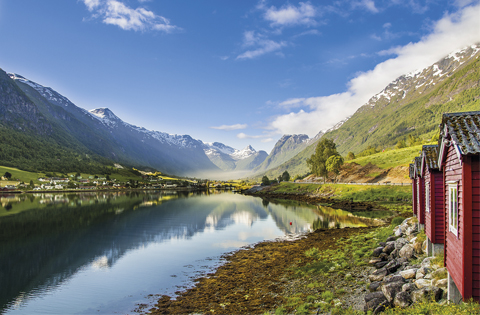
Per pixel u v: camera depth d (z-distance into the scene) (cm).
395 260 2331
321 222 6159
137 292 2697
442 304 1345
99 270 3422
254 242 4509
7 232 5962
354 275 2367
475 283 1163
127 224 6712
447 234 1510
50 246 4738
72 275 3294
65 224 6869
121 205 11669
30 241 5122
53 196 18275
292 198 13462
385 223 5531
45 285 3014
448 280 1431
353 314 1570
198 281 2845
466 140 1151
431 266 1812
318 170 14450
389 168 13088
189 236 5197
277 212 8388
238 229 5784
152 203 12544
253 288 2480
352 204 8925
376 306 1577
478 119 1250
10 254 4278
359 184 11406
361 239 3700
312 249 3541
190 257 3759
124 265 3562
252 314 1952
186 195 19450
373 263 2555
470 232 1164
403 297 1504
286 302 2070
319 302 1927
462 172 1180
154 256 3888
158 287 2764
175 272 3180
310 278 2500
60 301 2616
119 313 2289
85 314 2344
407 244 2409
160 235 5372
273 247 4038
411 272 1792
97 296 2673
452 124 1273
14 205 11919
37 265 3725
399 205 7950
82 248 4550
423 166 2488
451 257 1407
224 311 2067
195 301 2348
